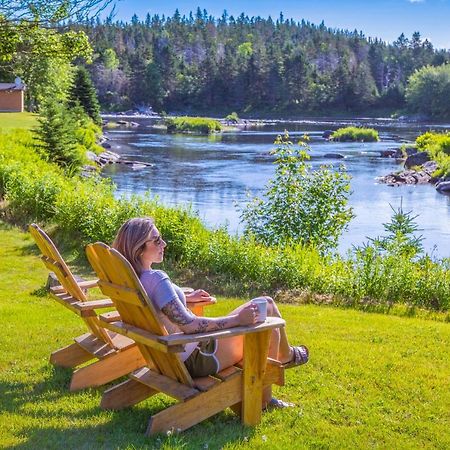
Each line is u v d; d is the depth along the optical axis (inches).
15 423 172.1
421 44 6914.4
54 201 562.6
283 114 5044.3
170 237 459.2
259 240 518.0
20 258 441.7
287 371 217.8
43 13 315.9
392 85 5669.3
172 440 159.3
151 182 1232.2
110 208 496.1
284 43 7239.2
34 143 1149.1
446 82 4667.8
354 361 231.8
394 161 1722.4
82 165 1259.8
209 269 430.0
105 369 201.0
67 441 161.0
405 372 220.7
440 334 283.7
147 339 159.3
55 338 253.4
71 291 200.4
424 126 3644.2
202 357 168.1
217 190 1136.8
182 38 6968.5
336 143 2340.1
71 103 2613.2
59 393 195.2
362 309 372.5
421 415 184.7
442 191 1204.5
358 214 929.5
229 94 5206.7
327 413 183.9
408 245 486.3
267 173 1382.9
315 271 406.6
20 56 374.3
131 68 5275.6
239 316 163.5
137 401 185.0
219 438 164.6
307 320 308.5
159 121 3907.5
